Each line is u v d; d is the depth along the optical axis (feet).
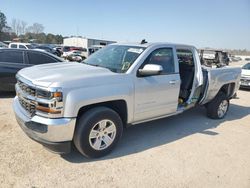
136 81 13.30
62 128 10.80
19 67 24.39
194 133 17.25
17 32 256.73
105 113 12.22
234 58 192.24
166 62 15.37
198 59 17.80
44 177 10.61
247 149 15.21
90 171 11.34
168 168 12.15
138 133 16.47
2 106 20.48
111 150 13.07
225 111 21.65
